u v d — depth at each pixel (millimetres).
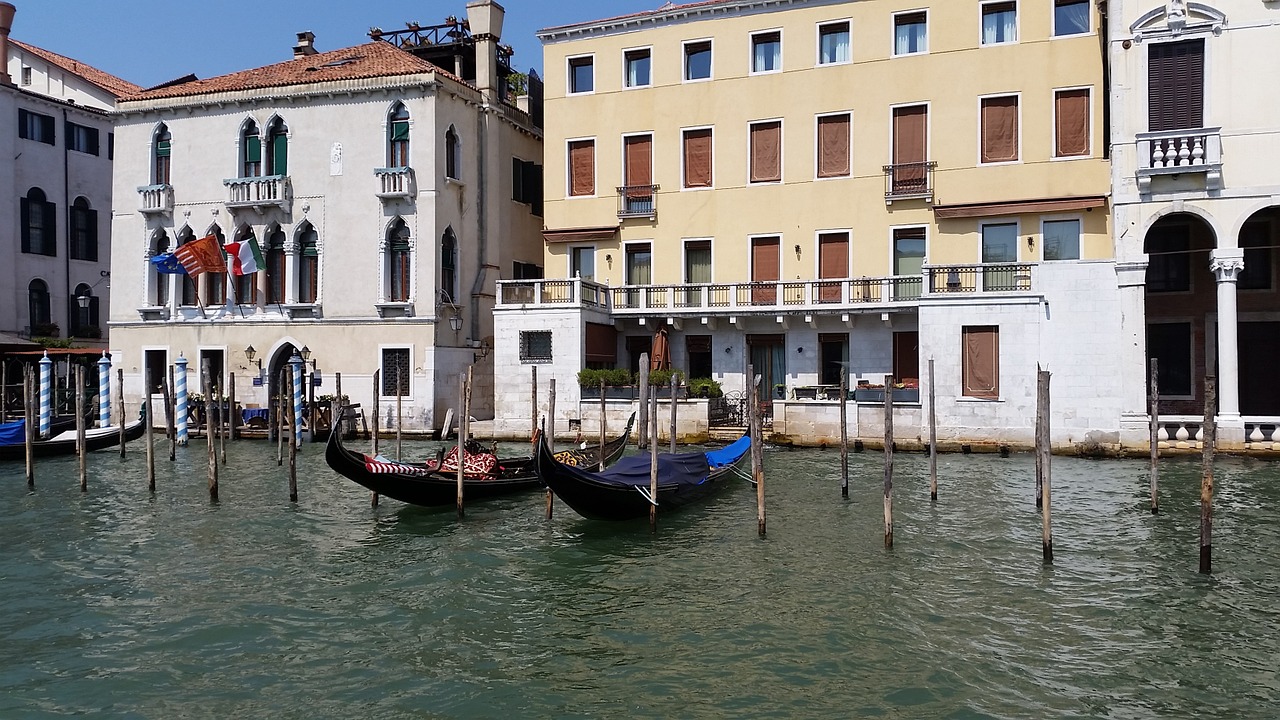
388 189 26094
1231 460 19203
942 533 13242
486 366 28469
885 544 12367
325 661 8734
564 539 13289
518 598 10578
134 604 10414
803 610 9945
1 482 18547
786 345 25000
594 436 23906
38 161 33188
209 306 27984
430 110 26141
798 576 11203
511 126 30172
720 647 8930
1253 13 19234
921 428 21359
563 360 24375
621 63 26750
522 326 24734
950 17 23672
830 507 15195
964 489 16562
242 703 7836
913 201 24078
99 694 8016
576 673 8383
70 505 16016
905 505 15234
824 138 25000
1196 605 9977
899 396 21844
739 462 18281
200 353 28016
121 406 23156
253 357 27547
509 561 12133
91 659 8797
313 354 27016
